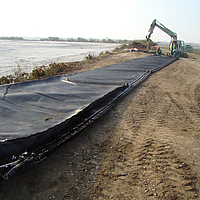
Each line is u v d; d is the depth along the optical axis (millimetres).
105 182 2346
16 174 2102
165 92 6535
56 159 2730
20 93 4348
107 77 7484
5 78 7980
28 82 5480
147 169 2605
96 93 4805
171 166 2676
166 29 24141
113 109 4711
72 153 2885
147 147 3123
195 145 3240
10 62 15234
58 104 3867
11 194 2086
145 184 2340
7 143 2188
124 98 5586
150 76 9031
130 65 11320
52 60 17969
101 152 2949
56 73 10703
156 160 2795
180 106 5203
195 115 4605
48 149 2490
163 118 4348
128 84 6551
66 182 2312
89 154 2883
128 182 2361
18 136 2346
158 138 3428
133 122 4047
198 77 9648
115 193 2184
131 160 2783
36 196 2086
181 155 2936
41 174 2418
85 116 3533
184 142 3328
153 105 5176
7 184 2215
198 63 16500
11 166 2080
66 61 17703
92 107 4012
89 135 3443
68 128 2998
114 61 16203
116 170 2566
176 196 2164
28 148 2348
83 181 2344
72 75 7469
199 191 2256
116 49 35906
